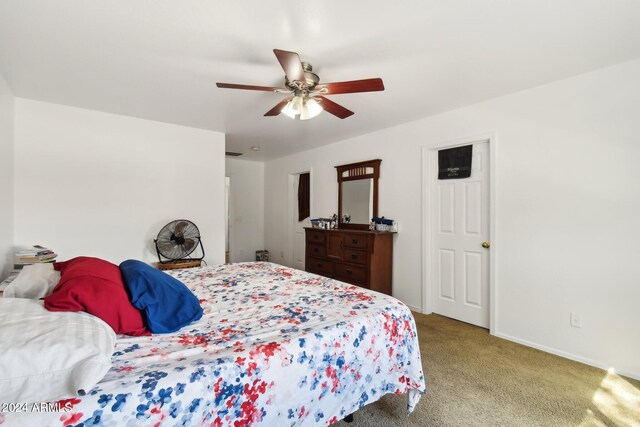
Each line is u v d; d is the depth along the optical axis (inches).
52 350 31.3
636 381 77.4
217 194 152.1
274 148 190.7
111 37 70.0
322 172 183.2
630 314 80.3
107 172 124.0
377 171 148.4
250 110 120.0
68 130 116.0
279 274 91.6
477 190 114.7
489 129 107.5
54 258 104.7
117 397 31.0
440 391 72.6
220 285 79.1
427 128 127.4
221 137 152.9
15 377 29.1
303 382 44.4
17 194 107.3
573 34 67.7
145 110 120.6
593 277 86.0
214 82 94.0
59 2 58.0
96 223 121.9
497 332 106.0
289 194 214.2
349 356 50.6
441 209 126.0
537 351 94.4
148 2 58.0
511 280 102.5
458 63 81.1
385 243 138.9
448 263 124.0
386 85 94.9
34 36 69.5
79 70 86.5
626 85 80.3
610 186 83.0
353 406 50.7
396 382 57.8
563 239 91.4
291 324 52.7
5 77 91.6
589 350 86.5
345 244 146.1
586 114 86.7
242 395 38.3
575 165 88.9
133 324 47.9
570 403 68.1
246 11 60.5
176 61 80.9
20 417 27.3
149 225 133.9
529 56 77.4
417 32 67.1
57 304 41.2
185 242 133.3
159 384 33.4
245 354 40.5
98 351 33.7
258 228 241.9
